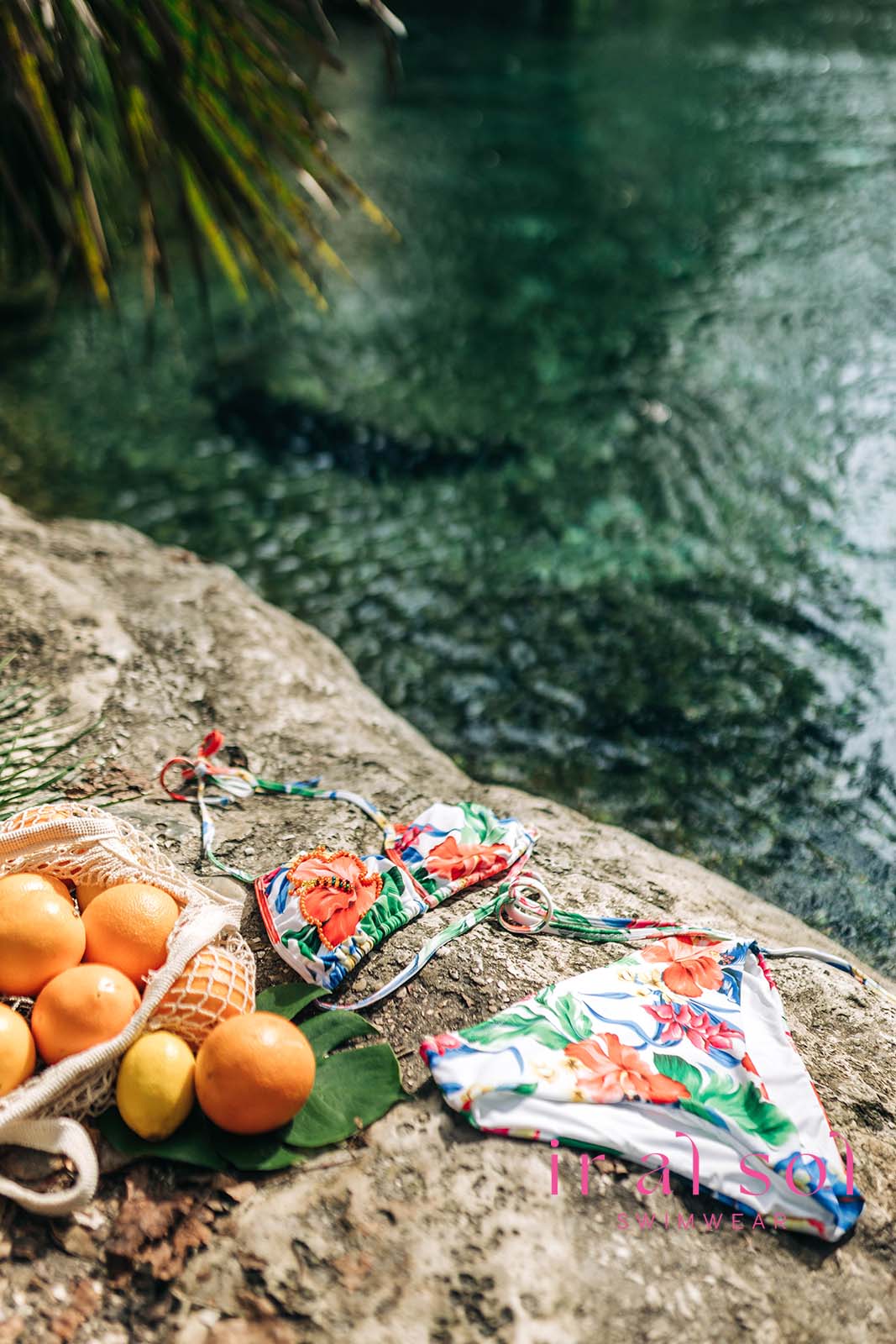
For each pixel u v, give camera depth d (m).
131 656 3.37
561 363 6.92
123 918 2.04
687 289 7.98
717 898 2.78
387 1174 1.92
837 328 7.25
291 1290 1.75
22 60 3.31
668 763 3.95
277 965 2.34
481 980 2.30
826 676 4.34
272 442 6.08
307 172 3.76
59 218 3.91
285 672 3.50
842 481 5.59
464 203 9.85
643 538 5.24
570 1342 1.70
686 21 19.62
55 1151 1.86
